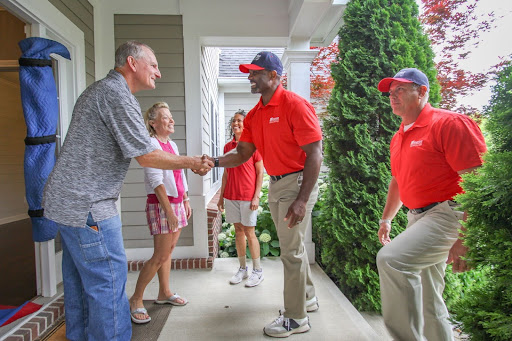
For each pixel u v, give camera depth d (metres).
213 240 3.76
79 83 2.96
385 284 1.63
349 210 2.77
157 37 3.59
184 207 2.70
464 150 1.55
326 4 3.02
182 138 3.64
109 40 3.54
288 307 2.11
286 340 2.06
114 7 3.53
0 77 6.37
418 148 1.71
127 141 1.58
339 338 2.09
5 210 6.46
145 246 3.59
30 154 2.17
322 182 4.55
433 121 1.68
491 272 1.10
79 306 1.89
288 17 3.74
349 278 2.80
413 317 1.57
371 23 2.77
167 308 2.54
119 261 1.69
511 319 0.96
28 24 2.40
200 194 3.61
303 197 1.86
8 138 6.57
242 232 3.14
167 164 1.76
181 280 3.17
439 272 1.83
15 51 4.56
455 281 2.61
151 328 2.23
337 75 2.90
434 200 1.69
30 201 2.21
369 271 2.71
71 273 1.86
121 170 1.67
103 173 1.59
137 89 1.85
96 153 1.56
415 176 1.73
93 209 1.57
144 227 3.58
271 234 4.16
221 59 8.71
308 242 3.66
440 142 1.63
